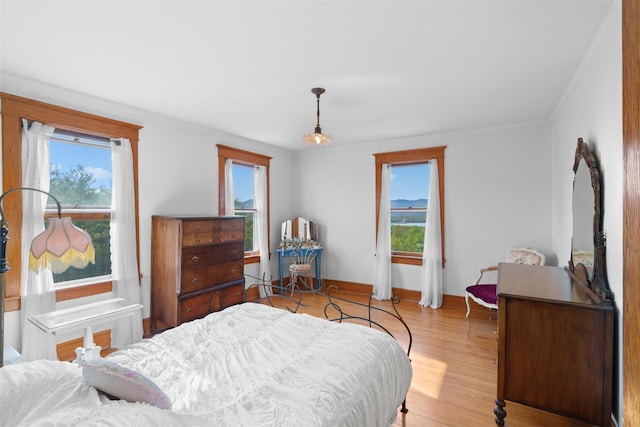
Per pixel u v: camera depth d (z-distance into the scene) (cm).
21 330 247
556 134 341
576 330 172
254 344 174
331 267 524
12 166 244
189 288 316
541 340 180
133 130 323
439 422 196
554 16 171
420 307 425
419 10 165
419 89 272
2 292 168
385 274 462
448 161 427
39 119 258
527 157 379
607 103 178
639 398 73
